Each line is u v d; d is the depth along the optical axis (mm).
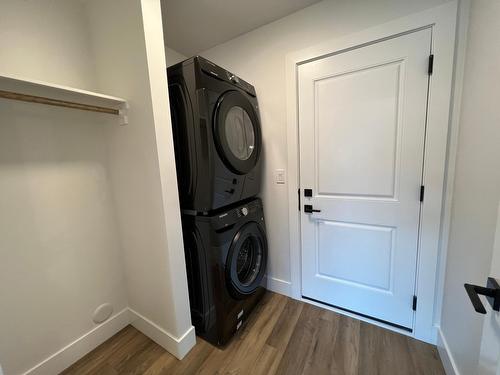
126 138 1296
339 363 1279
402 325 1476
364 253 1539
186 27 1652
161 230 1244
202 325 1462
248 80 1787
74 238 1339
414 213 1335
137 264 1468
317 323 1589
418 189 1302
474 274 935
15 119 1100
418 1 1178
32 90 1025
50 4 1201
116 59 1224
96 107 1167
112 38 1213
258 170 1726
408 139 1289
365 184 1458
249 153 1582
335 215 1595
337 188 1557
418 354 1311
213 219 1312
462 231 1067
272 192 1829
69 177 1304
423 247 1325
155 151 1159
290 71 1582
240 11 1494
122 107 1263
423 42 1188
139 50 1101
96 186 1426
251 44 1725
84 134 1356
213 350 1392
